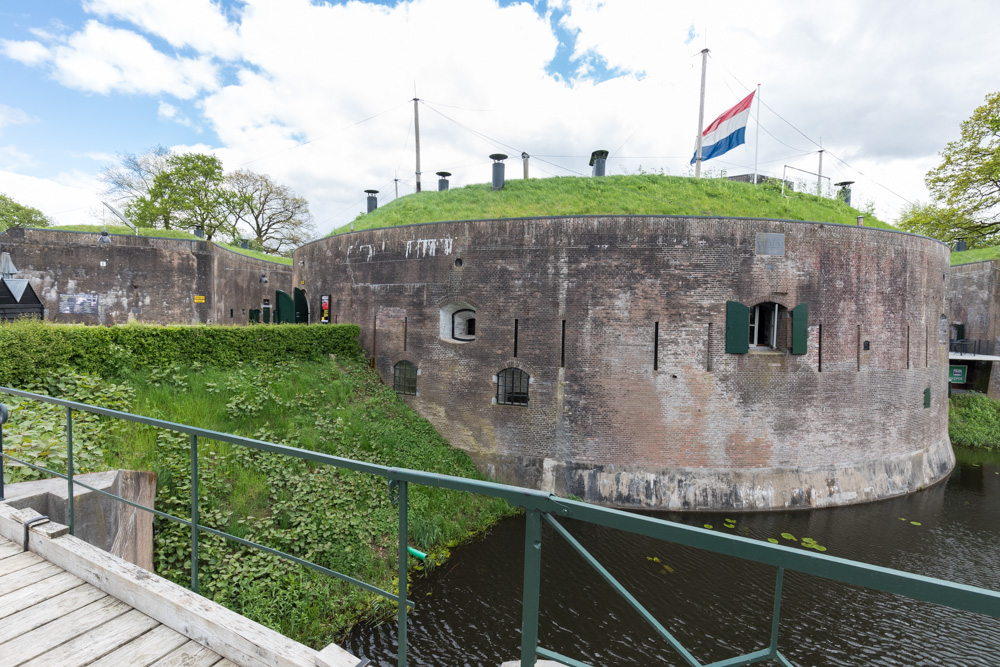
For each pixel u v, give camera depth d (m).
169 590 2.81
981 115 25.16
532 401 12.85
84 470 6.72
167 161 34.84
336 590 7.77
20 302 14.84
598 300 12.41
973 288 22.50
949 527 11.60
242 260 25.03
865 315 13.09
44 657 2.46
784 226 12.36
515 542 10.47
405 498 2.05
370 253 15.17
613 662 7.23
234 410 10.18
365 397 13.48
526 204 17.55
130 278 20.47
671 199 17.05
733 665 1.49
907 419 13.98
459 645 7.43
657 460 12.29
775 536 10.95
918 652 7.60
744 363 12.26
